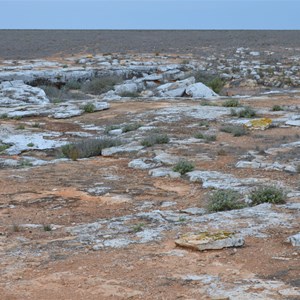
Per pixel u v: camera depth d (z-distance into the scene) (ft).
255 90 137.80
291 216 35.12
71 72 140.67
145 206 41.16
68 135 76.84
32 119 89.40
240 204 39.22
